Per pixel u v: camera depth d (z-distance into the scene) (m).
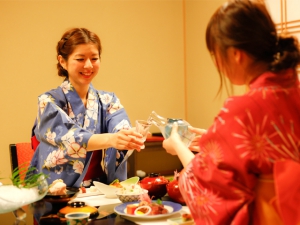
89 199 1.88
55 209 1.68
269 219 1.08
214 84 4.20
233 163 1.07
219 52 1.15
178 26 4.64
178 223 1.42
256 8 1.11
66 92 2.40
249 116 1.08
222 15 1.13
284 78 1.12
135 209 1.53
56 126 2.19
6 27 3.90
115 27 4.33
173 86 4.64
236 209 1.09
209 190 1.13
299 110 1.11
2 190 1.56
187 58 4.63
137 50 4.45
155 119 1.69
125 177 2.42
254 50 1.10
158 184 1.80
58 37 4.09
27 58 3.98
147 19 4.48
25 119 3.99
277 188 1.04
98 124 2.49
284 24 3.34
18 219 1.55
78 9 4.16
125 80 4.39
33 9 3.99
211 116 4.27
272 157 1.06
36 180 1.65
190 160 1.26
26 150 3.02
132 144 1.95
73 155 2.12
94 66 2.38
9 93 3.93
